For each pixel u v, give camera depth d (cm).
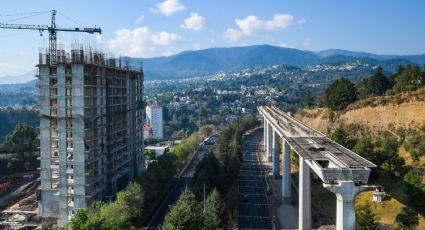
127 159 18825
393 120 18800
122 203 12581
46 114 14712
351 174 8919
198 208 11662
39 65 14625
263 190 18138
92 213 11962
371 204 12775
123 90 18350
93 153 15150
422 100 18562
